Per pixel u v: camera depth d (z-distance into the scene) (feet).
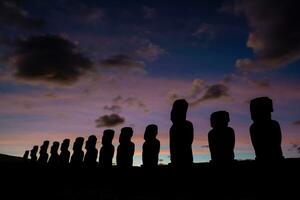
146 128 45.32
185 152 36.94
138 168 44.57
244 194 30.01
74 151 68.95
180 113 38.19
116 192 44.11
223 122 34.30
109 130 56.90
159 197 37.32
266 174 29.22
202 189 33.40
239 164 31.76
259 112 31.42
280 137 30.53
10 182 52.60
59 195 43.83
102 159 55.77
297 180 27.22
